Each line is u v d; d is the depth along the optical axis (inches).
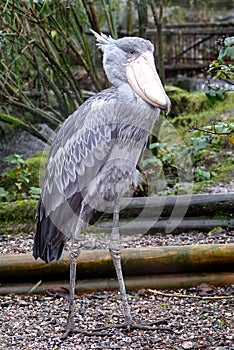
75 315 314.2
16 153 606.5
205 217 423.5
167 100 292.2
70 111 542.6
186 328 291.6
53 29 485.1
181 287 340.8
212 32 1005.2
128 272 343.6
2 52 502.6
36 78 574.9
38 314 316.8
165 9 1145.4
